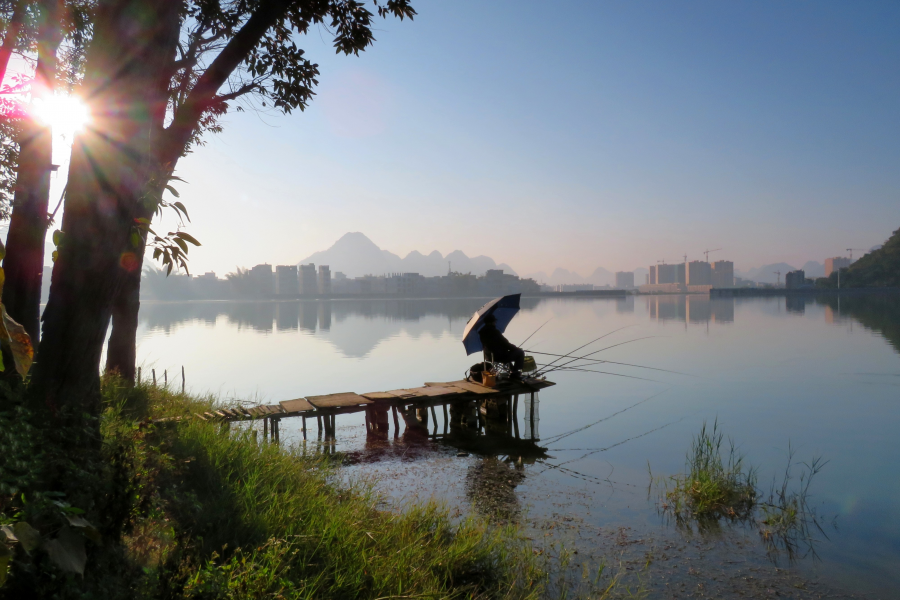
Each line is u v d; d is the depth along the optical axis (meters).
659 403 17.33
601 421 15.14
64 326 4.28
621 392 19.34
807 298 133.12
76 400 4.34
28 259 6.55
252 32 5.96
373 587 4.86
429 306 123.00
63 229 4.31
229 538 5.02
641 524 7.84
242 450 7.41
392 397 13.77
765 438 12.93
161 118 6.13
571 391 19.77
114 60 4.07
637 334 41.72
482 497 9.01
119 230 4.28
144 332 49.31
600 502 8.73
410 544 5.87
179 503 5.02
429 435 13.89
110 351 10.83
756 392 18.80
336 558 5.18
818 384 20.08
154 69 4.23
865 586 6.12
